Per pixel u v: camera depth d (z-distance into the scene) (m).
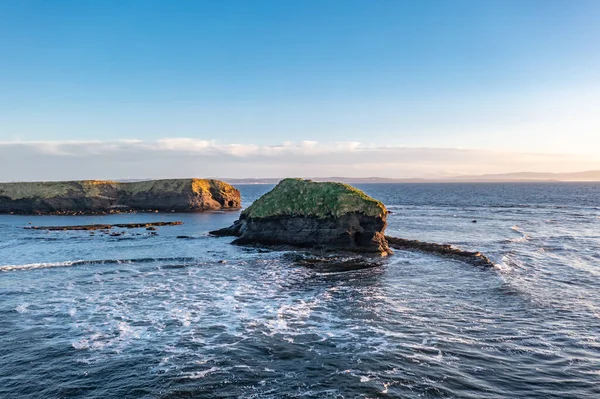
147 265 42.75
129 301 30.06
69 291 32.62
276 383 18.09
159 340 22.89
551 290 32.50
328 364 19.86
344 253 49.00
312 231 51.59
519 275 37.62
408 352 21.09
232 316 26.88
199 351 21.44
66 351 21.41
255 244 55.09
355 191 53.62
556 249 51.03
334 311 27.86
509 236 62.66
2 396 17.14
